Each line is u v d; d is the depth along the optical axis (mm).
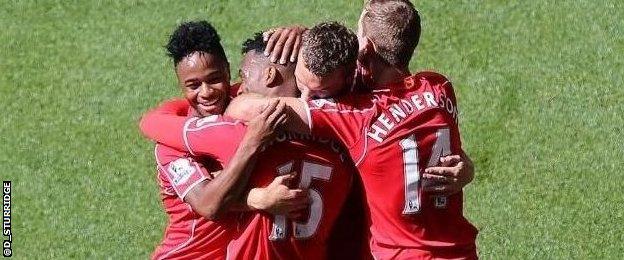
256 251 19672
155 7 38406
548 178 31906
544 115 33812
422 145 19359
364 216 20281
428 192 19547
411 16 19688
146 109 34781
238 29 37344
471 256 20438
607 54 35656
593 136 33062
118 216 31516
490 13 37188
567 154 32562
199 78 19562
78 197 32156
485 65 35562
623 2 37344
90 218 31531
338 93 19219
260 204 18859
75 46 37250
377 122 19141
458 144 19922
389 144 19156
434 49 36188
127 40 37281
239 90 20312
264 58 19297
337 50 18656
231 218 19938
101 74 36188
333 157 19359
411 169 19297
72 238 30938
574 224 30609
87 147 33719
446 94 19906
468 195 31594
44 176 32875
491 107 34156
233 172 18453
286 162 19047
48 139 34062
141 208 31688
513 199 31406
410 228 19641
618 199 31156
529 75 35125
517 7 37344
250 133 18406
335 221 20203
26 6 38844
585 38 36250
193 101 19844
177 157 19531
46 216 31656
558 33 36469
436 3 37594
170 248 20688
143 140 33781
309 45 18781
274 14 37719
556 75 35062
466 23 36906
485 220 30891
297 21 37344
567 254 29812
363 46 19781
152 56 36625
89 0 38906
